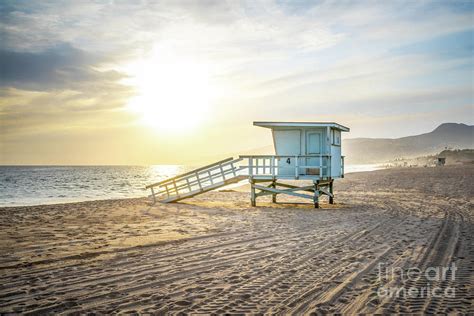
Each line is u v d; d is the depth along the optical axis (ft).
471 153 383.45
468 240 35.73
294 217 51.75
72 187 166.91
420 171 162.40
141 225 44.06
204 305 19.08
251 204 67.92
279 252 30.68
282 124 66.39
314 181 65.41
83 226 43.09
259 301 19.65
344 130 74.49
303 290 21.40
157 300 19.80
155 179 257.14
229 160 70.79
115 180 240.73
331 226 43.98
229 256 29.27
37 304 19.10
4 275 23.85
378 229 41.96
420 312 18.20
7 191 140.15
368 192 93.61
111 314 17.94
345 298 20.15
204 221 47.73
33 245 32.35
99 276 23.86
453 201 71.15
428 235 38.29
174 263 27.09
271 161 67.51
